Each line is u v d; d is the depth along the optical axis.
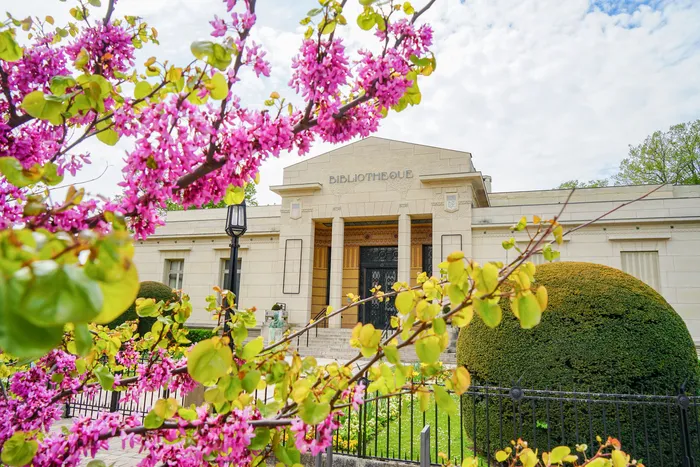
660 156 31.23
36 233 0.60
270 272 19.55
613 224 15.57
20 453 1.24
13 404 1.71
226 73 1.49
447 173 17.61
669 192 20.14
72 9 1.76
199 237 20.50
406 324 1.32
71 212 1.16
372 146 19.19
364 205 18.78
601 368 4.71
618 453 1.93
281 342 1.76
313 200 19.45
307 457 5.16
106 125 1.49
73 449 1.38
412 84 1.77
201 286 20.14
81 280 0.54
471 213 17.38
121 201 1.36
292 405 1.44
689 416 4.67
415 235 20.19
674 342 4.82
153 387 2.06
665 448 4.55
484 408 5.18
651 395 4.33
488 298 1.19
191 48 1.18
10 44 1.31
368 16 1.71
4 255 0.55
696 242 14.80
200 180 1.62
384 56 1.74
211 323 19.58
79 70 1.56
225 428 1.32
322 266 21.09
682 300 14.60
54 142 1.59
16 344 0.50
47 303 0.52
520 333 5.11
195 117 1.37
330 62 1.63
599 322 4.86
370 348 1.37
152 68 1.41
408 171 18.47
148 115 1.30
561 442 4.50
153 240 21.19
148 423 1.39
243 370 1.34
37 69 1.62
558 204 16.42
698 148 30.00
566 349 4.86
